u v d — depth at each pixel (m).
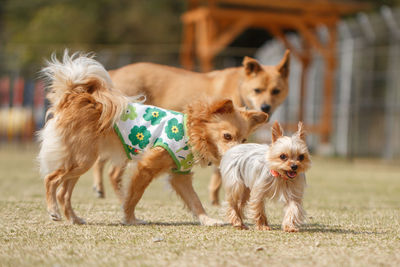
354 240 5.21
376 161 21.47
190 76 9.27
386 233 5.73
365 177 14.71
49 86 6.45
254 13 20.98
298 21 21.95
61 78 6.24
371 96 23.09
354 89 23.62
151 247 4.75
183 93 9.09
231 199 5.95
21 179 11.99
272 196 5.73
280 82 9.97
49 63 6.45
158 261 4.22
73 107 6.11
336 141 24.48
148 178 6.15
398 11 21.23
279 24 24.30
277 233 5.57
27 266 4.04
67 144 6.06
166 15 37.16
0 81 23.88
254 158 5.78
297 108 27.02
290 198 5.68
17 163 16.33
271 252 4.59
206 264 4.13
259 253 4.54
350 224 6.45
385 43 22.31
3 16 38.84
